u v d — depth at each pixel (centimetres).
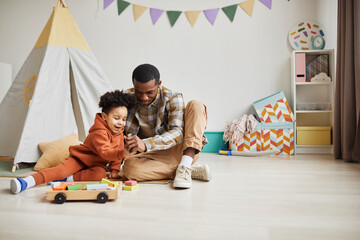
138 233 82
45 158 189
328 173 176
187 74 315
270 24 303
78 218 95
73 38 237
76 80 236
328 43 294
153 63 319
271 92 305
